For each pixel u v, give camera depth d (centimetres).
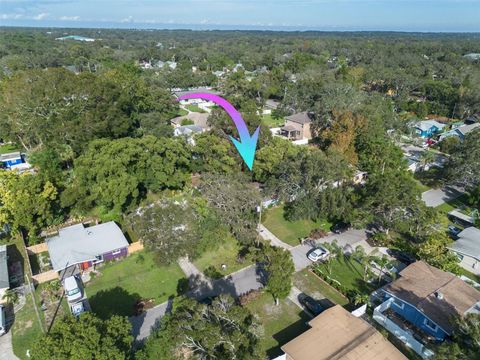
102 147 4456
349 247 4022
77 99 5725
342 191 4369
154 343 2347
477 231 4016
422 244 3706
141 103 7312
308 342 2533
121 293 3312
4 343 2762
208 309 2408
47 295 3259
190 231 3631
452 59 15300
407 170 5653
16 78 6122
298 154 4691
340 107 6781
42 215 4022
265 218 4450
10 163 5984
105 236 3891
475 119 8931
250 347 2169
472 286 3212
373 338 2547
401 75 11219
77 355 2034
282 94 10800
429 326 2803
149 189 4900
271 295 3297
